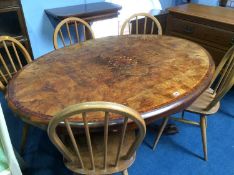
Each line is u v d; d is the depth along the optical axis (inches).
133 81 48.9
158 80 49.0
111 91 45.8
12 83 50.6
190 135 75.9
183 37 100.3
